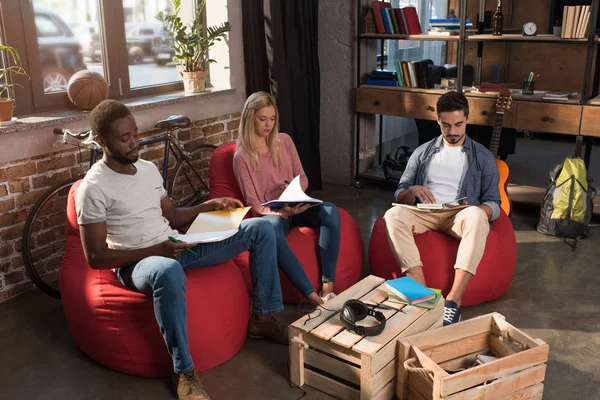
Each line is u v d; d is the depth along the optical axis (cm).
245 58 422
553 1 573
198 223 241
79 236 258
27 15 305
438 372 190
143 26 373
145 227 228
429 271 274
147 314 222
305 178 307
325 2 452
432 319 232
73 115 312
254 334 258
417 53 556
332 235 277
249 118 285
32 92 313
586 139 394
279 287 250
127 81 366
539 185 463
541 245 357
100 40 347
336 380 219
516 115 386
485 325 221
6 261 300
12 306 296
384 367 208
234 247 241
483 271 278
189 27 408
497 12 402
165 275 206
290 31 417
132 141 216
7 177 291
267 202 280
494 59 619
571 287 303
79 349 257
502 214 301
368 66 459
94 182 215
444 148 299
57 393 226
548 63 596
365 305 221
